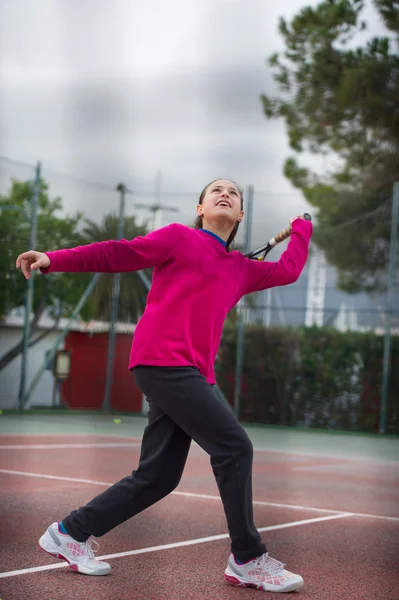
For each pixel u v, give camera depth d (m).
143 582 3.48
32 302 17.66
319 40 19.56
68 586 3.33
